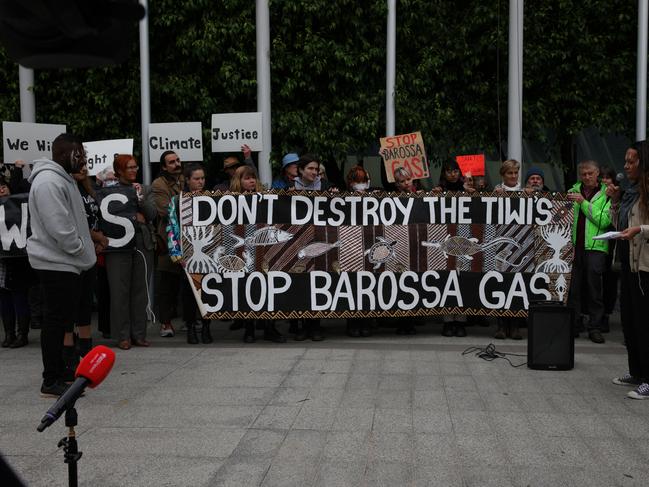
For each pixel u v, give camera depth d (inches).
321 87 429.1
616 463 164.2
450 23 443.2
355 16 420.8
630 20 433.4
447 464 163.5
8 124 361.7
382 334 331.9
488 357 273.3
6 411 207.3
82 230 225.1
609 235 216.5
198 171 311.9
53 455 170.7
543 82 441.1
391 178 366.6
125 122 427.5
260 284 309.1
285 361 269.4
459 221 316.5
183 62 422.3
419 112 430.9
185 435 184.2
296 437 182.1
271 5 415.2
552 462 164.7
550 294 316.8
